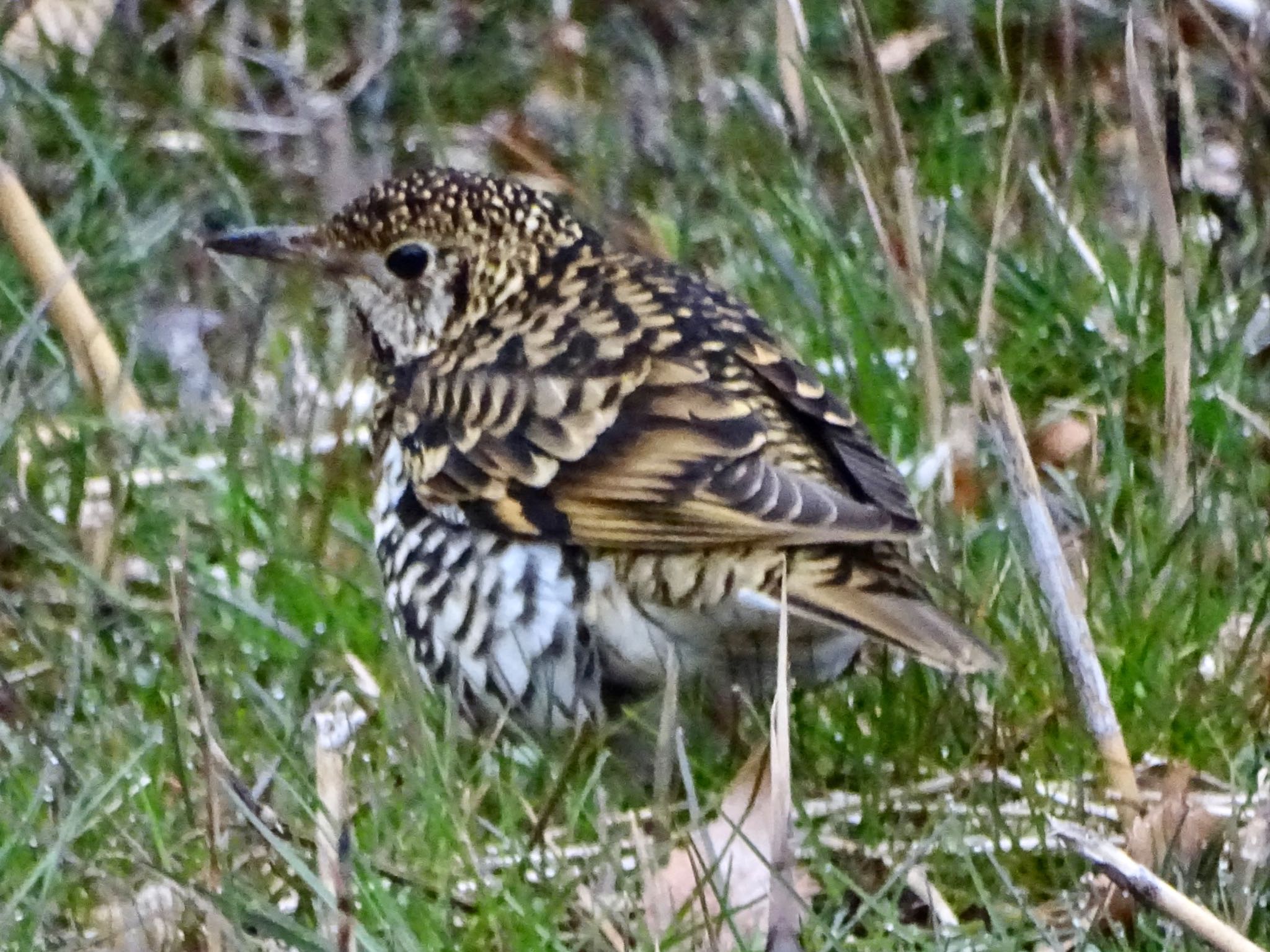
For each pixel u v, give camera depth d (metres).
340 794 8.61
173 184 14.83
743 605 8.99
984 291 11.41
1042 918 8.87
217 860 8.57
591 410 9.42
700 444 9.21
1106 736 9.35
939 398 11.41
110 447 12.14
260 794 9.54
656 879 8.78
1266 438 12.02
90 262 13.86
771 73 15.47
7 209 12.23
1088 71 15.35
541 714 9.66
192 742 9.91
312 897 9.02
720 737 9.78
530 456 9.42
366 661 10.88
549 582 9.44
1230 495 11.29
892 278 12.14
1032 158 14.13
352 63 16.09
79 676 10.11
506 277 10.07
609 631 9.40
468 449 9.57
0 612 11.04
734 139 14.84
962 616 10.34
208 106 15.31
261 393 12.97
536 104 15.77
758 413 9.44
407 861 9.18
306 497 11.91
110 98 15.28
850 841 9.32
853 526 8.74
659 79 15.55
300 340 13.23
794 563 9.01
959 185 14.00
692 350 9.65
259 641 10.82
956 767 9.84
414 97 15.84
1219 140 14.53
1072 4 15.66
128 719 9.96
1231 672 10.08
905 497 9.50
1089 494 11.30
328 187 14.95
